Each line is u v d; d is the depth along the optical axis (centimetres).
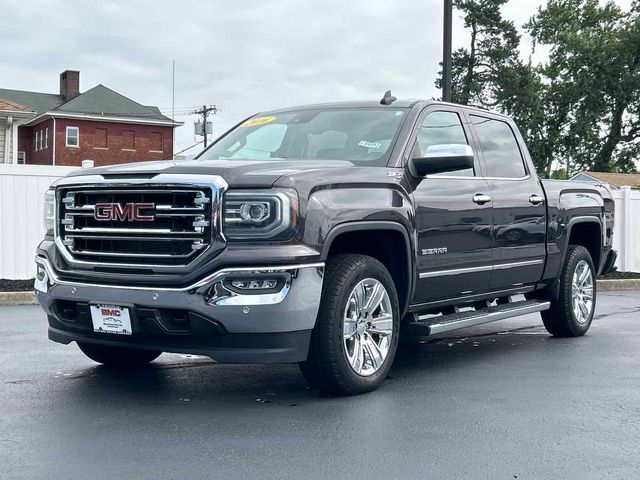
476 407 491
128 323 476
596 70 5319
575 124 5319
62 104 5544
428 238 572
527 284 721
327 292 492
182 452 393
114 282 481
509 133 725
